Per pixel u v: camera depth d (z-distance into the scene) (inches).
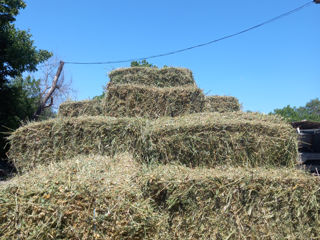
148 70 218.1
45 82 645.3
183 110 163.9
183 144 117.3
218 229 90.7
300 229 92.7
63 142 132.5
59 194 76.6
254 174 95.8
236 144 118.8
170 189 91.0
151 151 117.9
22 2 432.5
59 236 74.6
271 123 126.1
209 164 117.9
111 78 223.1
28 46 438.6
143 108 161.8
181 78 217.3
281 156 122.2
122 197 79.3
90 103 205.8
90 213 76.1
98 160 108.3
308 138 274.4
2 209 74.1
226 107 231.8
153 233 81.4
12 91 424.5
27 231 73.2
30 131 136.6
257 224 92.0
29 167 134.6
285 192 93.0
